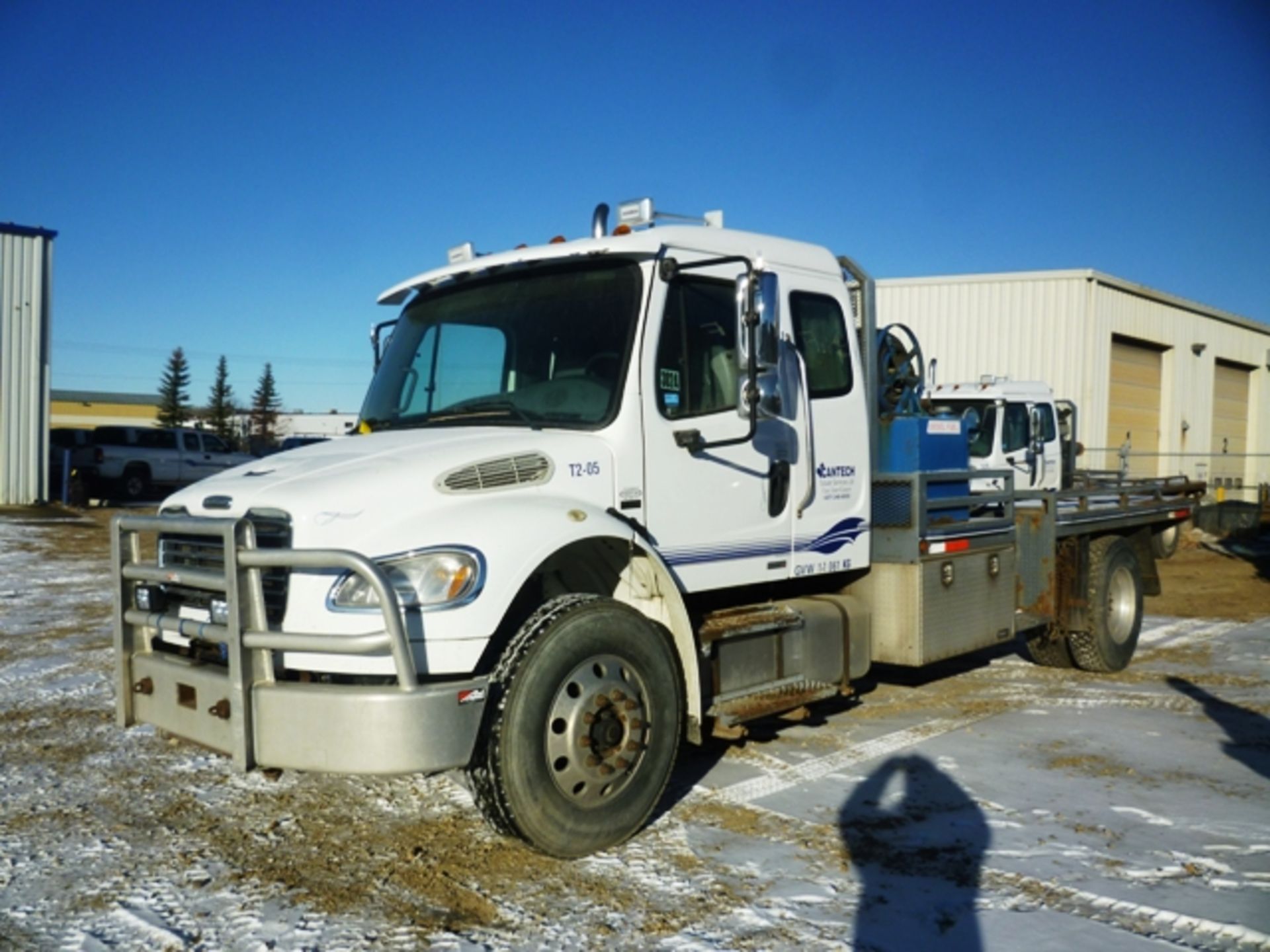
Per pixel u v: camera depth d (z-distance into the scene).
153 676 4.52
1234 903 4.04
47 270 23.95
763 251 5.65
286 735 3.96
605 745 4.41
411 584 4.04
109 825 4.95
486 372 5.33
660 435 4.97
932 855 4.53
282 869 4.42
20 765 5.86
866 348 6.33
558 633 4.28
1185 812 5.07
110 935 3.82
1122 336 24.61
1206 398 28.98
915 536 6.18
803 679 5.72
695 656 4.82
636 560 4.92
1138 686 7.96
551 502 4.50
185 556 4.57
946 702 7.38
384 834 4.82
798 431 5.71
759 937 3.77
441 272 5.61
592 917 3.94
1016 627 7.35
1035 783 5.52
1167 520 9.38
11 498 23.62
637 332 4.92
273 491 4.32
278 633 3.93
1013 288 23.31
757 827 4.87
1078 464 22.62
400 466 4.40
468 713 4.04
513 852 4.59
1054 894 4.13
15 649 9.20
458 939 3.78
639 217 5.27
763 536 5.48
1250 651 9.48
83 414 80.62
